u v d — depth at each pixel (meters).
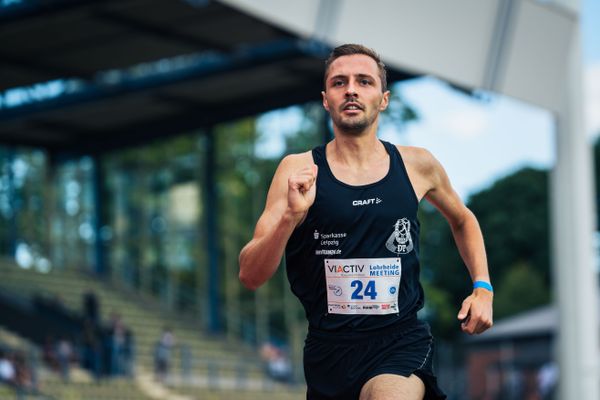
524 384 85.94
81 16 40.09
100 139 60.88
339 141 8.00
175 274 73.00
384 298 7.96
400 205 7.92
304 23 21.03
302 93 53.75
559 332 26.08
